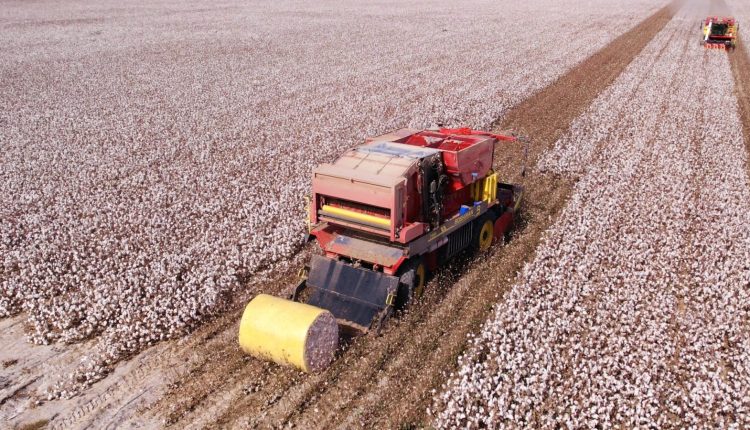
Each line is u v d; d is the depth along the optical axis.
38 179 17.73
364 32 50.91
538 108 26.05
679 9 68.62
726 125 22.83
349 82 31.62
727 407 8.27
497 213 13.77
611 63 36.03
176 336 10.43
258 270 12.66
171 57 39.53
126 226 14.30
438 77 32.34
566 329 9.95
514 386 8.67
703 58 37.22
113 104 27.17
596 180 17.02
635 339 9.84
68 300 11.40
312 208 11.06
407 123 23.53
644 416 8.23
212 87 30.69
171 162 19.30
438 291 11.26
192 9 70.38
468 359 9.25
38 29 53.06
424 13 66.00
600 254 12.53
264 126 23.53
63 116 25.05
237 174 17.89
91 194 16.53
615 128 22.88
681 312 10.73
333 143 20.98
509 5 75.38
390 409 8.53
